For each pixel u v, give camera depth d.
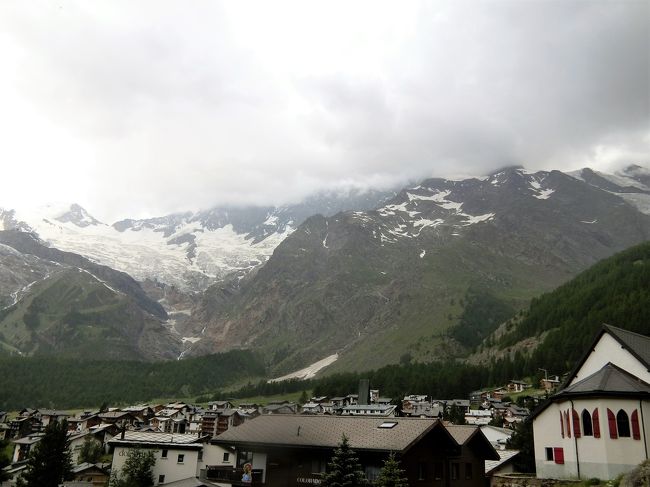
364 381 138.75
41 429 151.25
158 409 196.62
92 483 79.06
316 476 45.53
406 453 43.03
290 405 198.25
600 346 50.75
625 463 40.88
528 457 63.75
